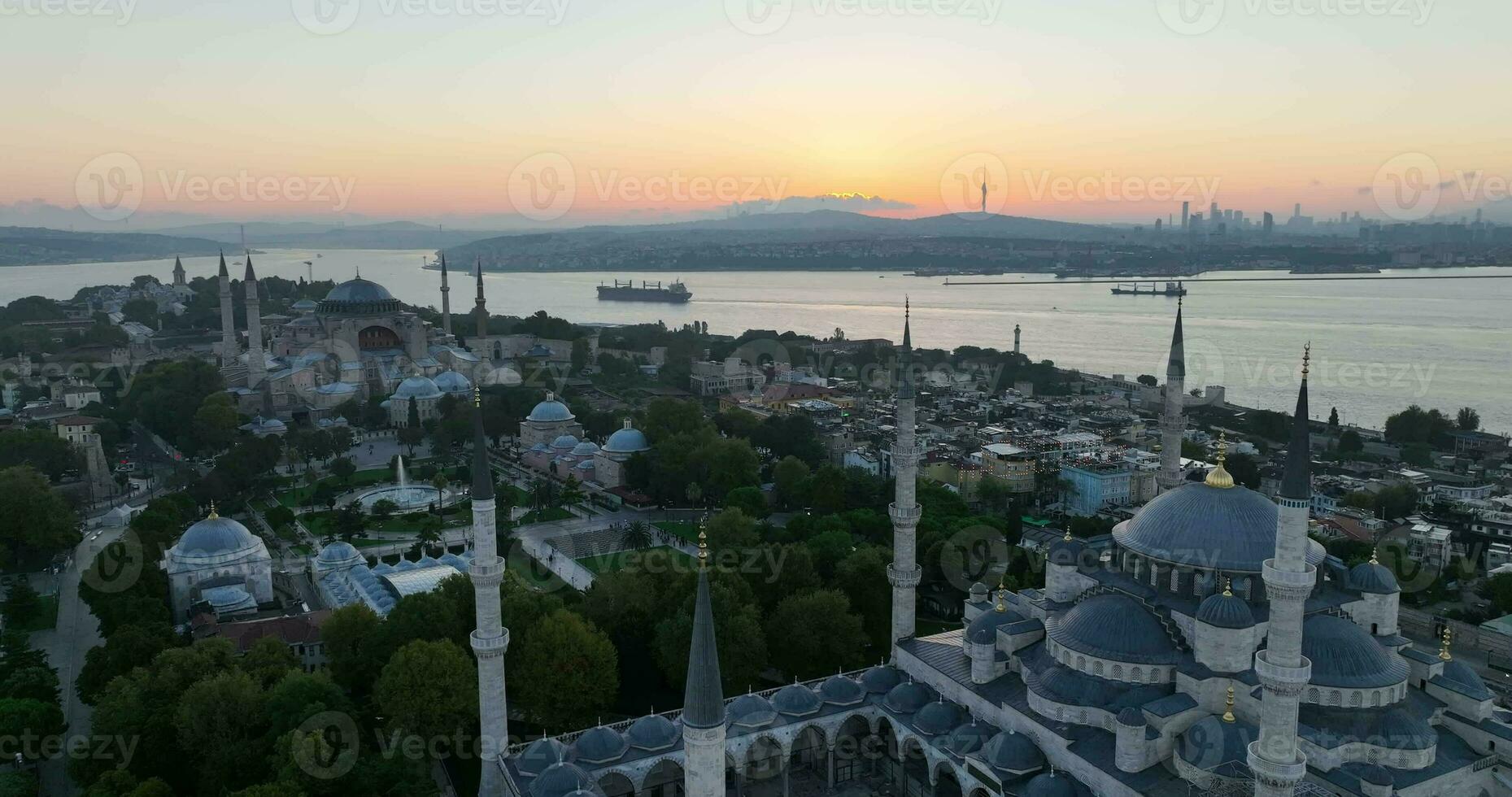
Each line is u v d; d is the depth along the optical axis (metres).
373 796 127.06
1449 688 121.12
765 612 187.25
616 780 136.88
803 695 145.00
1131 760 115.12
